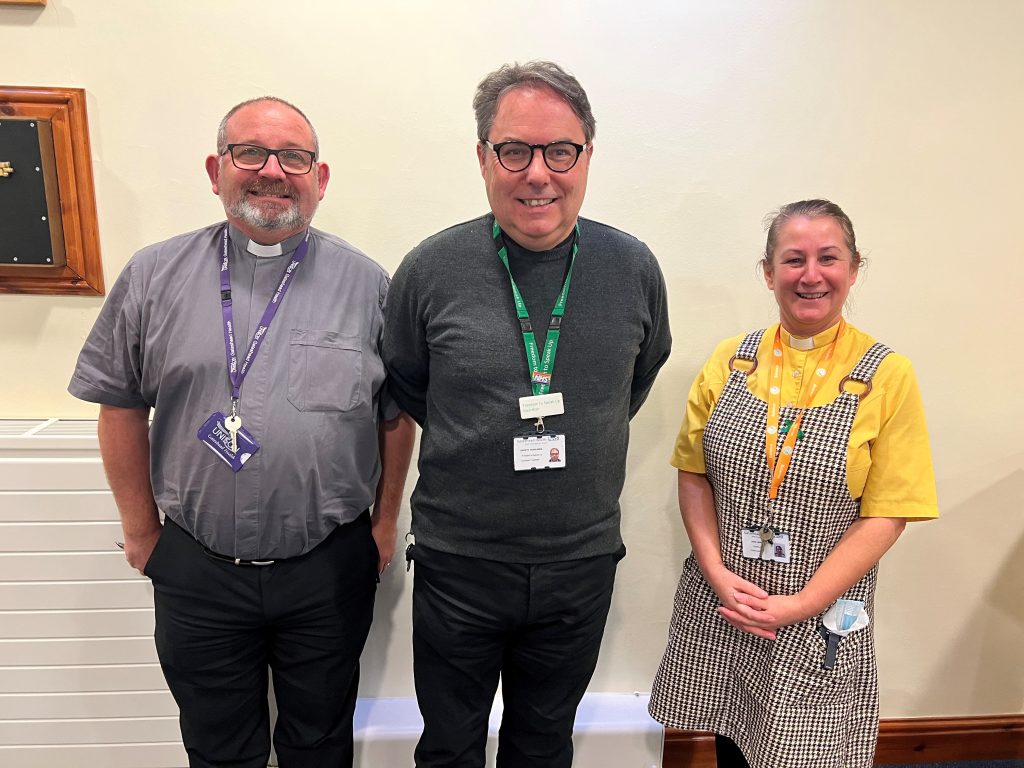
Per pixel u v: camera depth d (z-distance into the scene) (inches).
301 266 53.2
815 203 51.5
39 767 67.9
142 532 57.4
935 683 79.7
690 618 59.1
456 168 63.5
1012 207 68.1
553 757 56.9
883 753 80.7
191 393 50.8
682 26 62.3
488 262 48.0
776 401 53.7
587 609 51.1
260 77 60.4
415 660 56.1
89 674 65.9
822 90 64.5
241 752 58.8
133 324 51.9
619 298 48.4
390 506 61.4
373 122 62.0
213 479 50.6
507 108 44.1
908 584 76.8
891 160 66.3
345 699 60.4
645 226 66.3
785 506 52.2
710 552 56.2
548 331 47.2
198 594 53.2
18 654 64.6
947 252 68.7
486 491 47.8
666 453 71.9
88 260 62.1
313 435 51.1
